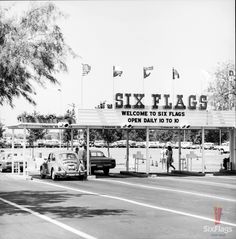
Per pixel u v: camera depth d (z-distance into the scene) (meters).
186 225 12.77
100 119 32.59
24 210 15.78
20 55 15.62
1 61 15.42
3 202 18.09
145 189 23.70
